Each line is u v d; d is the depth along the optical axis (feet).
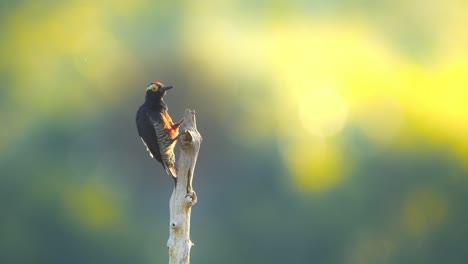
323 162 93.20
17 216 88.69
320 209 88.74
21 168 91.15
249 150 98.84
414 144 88.28
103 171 96.99
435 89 99.40
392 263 83.87
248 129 101.55
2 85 110.93
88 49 108.37
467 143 87.35
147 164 99.60
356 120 97.30
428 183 85.20
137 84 103.04
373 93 101.96
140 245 93.25
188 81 101.65
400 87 101.24
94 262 89.97
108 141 100.01
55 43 113.09
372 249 84.99
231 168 98.58
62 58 110.52
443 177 84.94
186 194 31.37
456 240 82.58
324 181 91.09
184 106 101.40
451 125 89.51
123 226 93.35
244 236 90.63
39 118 101.55
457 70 102.63
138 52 104.58
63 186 92.17
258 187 94.79
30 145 95.30
